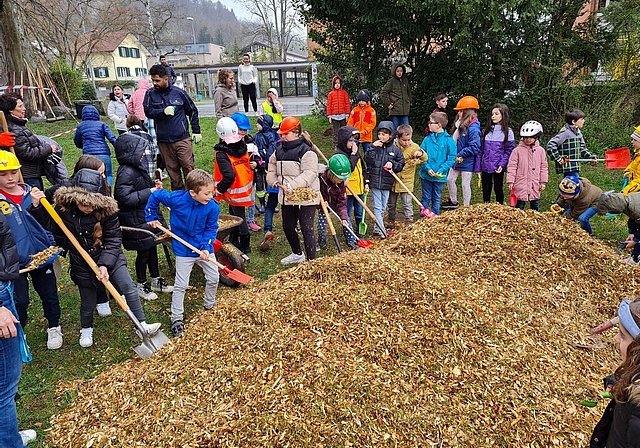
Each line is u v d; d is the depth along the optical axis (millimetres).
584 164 10500
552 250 4914
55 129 15766
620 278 4754
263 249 6602
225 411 3107
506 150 7352
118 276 4297
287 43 55438
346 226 6184
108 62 60375
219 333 3814
